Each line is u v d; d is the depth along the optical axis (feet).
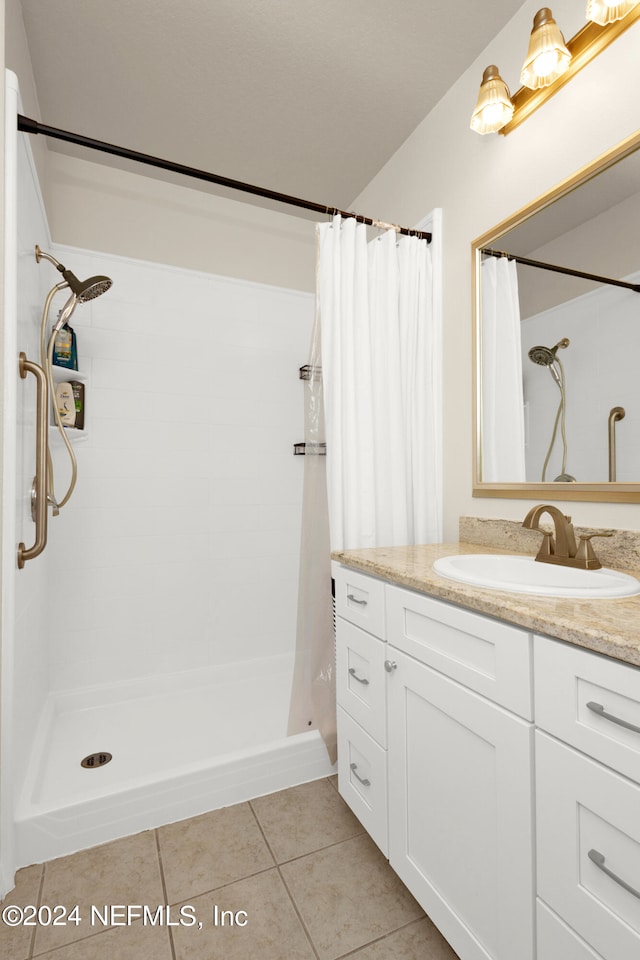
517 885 2.58
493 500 5.35
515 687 2.62
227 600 8.29
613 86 4.00
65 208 7.34
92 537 7.36
